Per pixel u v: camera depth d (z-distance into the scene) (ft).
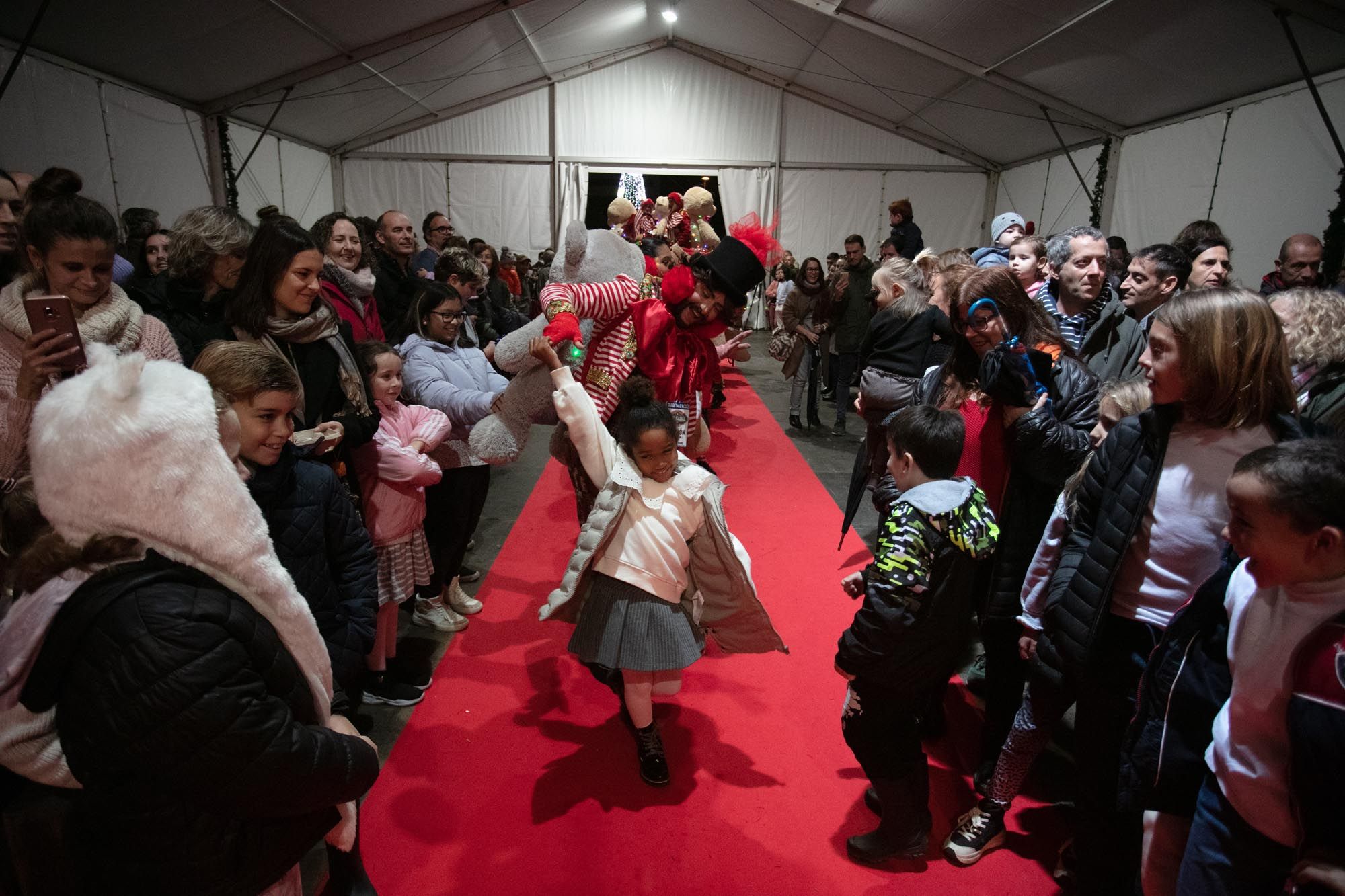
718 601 7.70
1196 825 4.30
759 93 46.75
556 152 47.06
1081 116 32.30
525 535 14.24
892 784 6.48
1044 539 6.34
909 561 5.81
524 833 6.98
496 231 48.06
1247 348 4.80
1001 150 43.57
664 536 7.10
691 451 8.84
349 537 6.29
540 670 9.73
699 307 7.97
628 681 7.50
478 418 9.77
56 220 5.34
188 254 7.05
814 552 13.80
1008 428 7.06
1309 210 21.67
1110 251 14.71
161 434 3.17
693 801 7.47
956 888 6.50
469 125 46.44
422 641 10.39
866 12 31.09
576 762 8.00
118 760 3.24
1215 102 26.25
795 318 22.99
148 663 3.11
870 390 11.69
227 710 3.25
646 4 37.47
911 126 45.73
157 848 3.50
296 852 3.94
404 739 8.30
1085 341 9.09
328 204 45.03
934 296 12.01
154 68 26.14
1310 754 3.43
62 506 3.19
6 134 20.66
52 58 22.48
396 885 6.35
